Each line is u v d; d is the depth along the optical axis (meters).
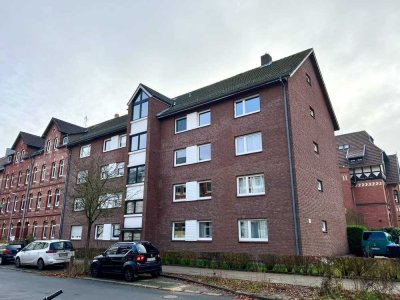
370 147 39.03
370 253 20.66
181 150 23.12
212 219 19.75
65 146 32.53
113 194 21.95
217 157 20.62
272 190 17.56
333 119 25.33
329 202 21.23
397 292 9.15
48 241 18.36
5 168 42.88
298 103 19.50
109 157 27.31
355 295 8.88
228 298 9.81
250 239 17.80
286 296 9.62
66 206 29.69
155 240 22.25
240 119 20.08
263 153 18.47
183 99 26.92
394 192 39.47
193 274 14.45
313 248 17.22
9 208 39.16
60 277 14.99
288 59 22.41
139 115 25.39
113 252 14.48
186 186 21.81
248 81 21.77
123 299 9.58
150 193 22.67
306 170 18.58
